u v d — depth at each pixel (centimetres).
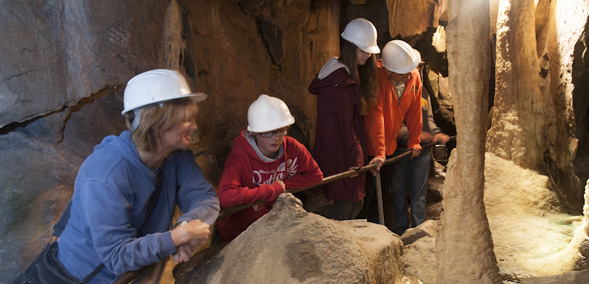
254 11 436
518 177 398
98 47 275
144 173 169
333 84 344
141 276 185
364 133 360
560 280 203
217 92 396
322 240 188
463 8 164
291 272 180
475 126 176
